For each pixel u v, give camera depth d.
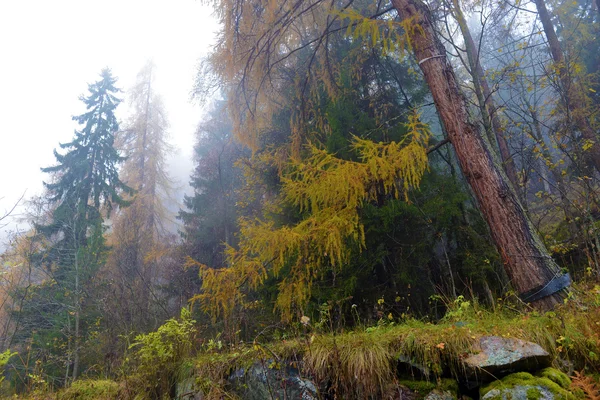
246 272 4.59
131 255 14.13
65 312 10.95
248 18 6.20
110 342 9.61
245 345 4.46
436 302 5.86
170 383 4.62
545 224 8.83
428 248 6.57
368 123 6.76
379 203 6.59
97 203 16.27
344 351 3.34
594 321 2.91
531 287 3.92
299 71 7.99
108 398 4.79
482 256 6.17
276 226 6.95
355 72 7.38
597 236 6.04
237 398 3.84
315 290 5.73
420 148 4.06
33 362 9.33
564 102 7.58
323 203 4.80
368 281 6.52
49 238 13.31
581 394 2.43
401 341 3.21
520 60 8.27
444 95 4.73
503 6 8.33
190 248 15.20
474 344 2.91
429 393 2.86
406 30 4.71
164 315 10.59
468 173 4.47
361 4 7.43
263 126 8.08
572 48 8.80
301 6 6.45
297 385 3.43
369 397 3.06
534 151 7.36
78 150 16.88
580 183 6.88
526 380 2.53
